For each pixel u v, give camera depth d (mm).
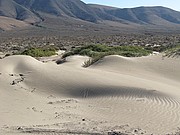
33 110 13398
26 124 11203
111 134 9844
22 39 108938
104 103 14344
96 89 16703
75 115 12617
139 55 31547
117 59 25875
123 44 71188
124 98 14906
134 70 22859
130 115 12242
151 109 12844
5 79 19047
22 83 18609
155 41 81125
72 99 15750
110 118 12008
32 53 43344
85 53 36938
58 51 53750
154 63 24172
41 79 19094
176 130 10312
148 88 16203
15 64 23297
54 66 22953
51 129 10398
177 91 16250
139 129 10406
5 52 54531
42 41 96375
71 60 31109
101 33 150250
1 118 11891
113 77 19109
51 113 12984
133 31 170875
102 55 30609
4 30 176000
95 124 11141
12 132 10141
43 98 16141
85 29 183500
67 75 19578
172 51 26922
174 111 12469
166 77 21297
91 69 22656
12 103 14414
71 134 9922
